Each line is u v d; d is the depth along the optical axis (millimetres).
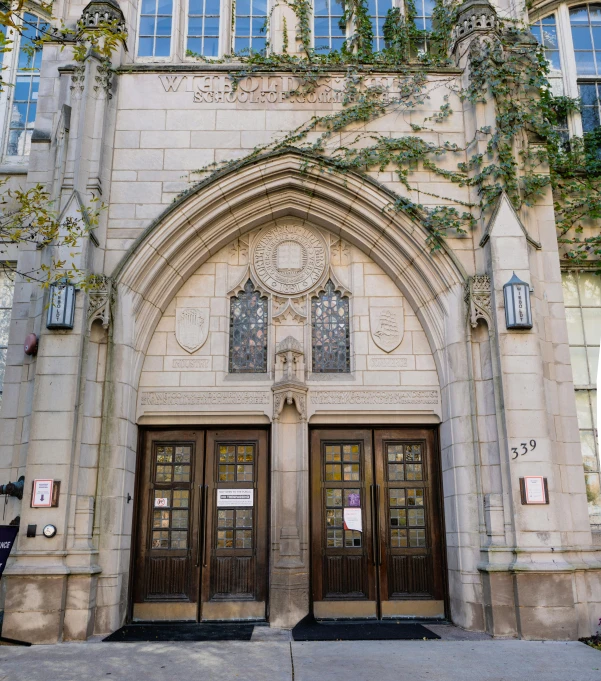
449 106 9102
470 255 8594
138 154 8953
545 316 8469
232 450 8781
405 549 8484
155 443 8781
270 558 8211
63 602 7148
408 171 8898
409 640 7102
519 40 9305
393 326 9031
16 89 10953
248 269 9305
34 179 9320
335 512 8609
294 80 9250
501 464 7699
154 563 8398
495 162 8617
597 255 9320
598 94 10609
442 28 9883
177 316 9047
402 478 8711
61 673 5734
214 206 8875
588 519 7930
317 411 8703
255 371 9055
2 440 8586
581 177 9445
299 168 8891
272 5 10117
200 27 10141
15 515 8281
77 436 7723
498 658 6227
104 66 8891
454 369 8328
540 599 7156
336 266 9367
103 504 7867
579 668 5855
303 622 7930
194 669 5844
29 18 11039
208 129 9070
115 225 8711
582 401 9156
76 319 7949
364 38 9891
